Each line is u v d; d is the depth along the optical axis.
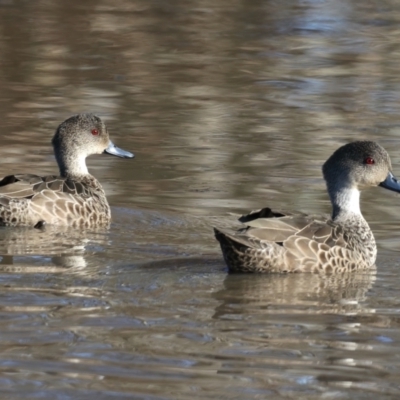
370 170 13.58
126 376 8.96
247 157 18.62
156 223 14.87
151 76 25.64
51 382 8.80
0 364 9.16
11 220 14.54
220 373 9.10
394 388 8.88
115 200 16.08
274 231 12.45
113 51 28.55
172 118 21.53
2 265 12.48
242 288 11.76
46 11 33.72
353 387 8.84
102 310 10.77
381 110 22.45
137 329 10.18
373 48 29.52
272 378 9.01
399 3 36.41
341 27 32.41
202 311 10.87
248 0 36.44
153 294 11.41
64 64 26.81
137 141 19.66
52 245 13.59
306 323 10.57
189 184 16.97
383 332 10.32
